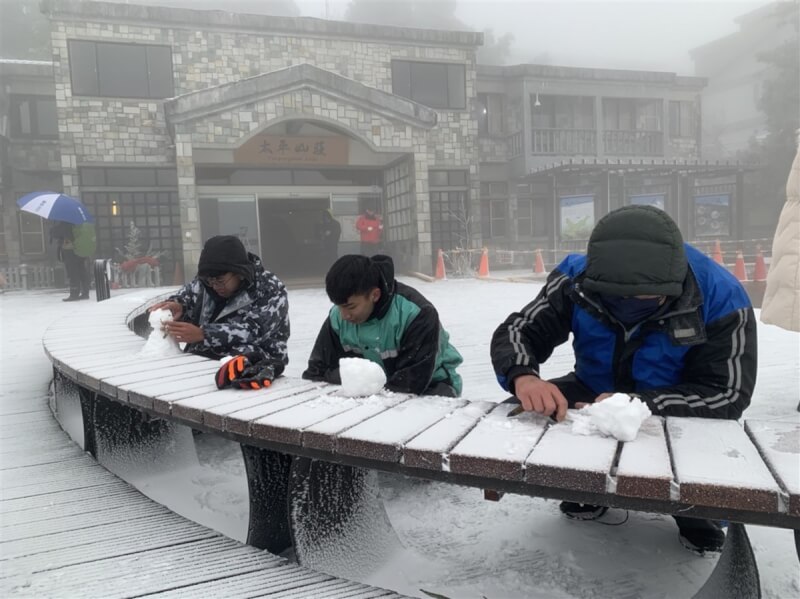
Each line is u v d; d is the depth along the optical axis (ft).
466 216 61.57
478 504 8.06
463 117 60.49
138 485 8.88
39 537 6.03
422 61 59.31
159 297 19.88
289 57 55.72
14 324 28.04
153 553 5.65
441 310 29.07
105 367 8.43
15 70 54.80
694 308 5.73
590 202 61.72
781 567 6.18
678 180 69.51
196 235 45.85
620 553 6.60
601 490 4.06
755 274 40.68
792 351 17.29
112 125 51.01
